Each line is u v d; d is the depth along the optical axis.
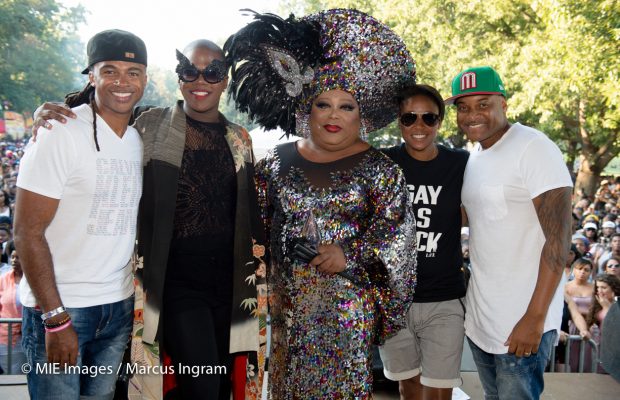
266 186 2.98
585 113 16.34
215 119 2.93
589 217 11.75
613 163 45.88
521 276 2.78
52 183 2.34
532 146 2.73
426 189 3.19
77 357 2.49
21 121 41.41
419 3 16.06
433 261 3.20
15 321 4.65
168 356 2.86
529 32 15.49
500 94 2.83
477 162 2.95
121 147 2.56
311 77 2.84
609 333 3.91
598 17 11.72
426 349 3.27
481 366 3.04
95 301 2.51
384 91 3.03
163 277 2.65
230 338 2.87
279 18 2.81
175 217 2.74
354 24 2.85
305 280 2.78
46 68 41.09
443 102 3.15
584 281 5.81
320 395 2.76
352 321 2.76
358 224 2.83
